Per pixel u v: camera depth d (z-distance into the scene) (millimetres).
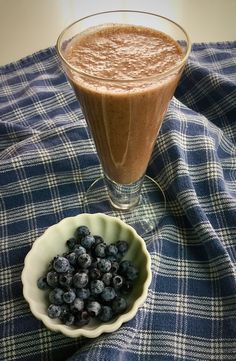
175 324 271
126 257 297
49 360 260
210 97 407
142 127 264
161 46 262
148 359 257
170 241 315
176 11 509
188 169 344
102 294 264
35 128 388
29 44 482
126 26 275
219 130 385
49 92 422
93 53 260
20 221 329
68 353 262
